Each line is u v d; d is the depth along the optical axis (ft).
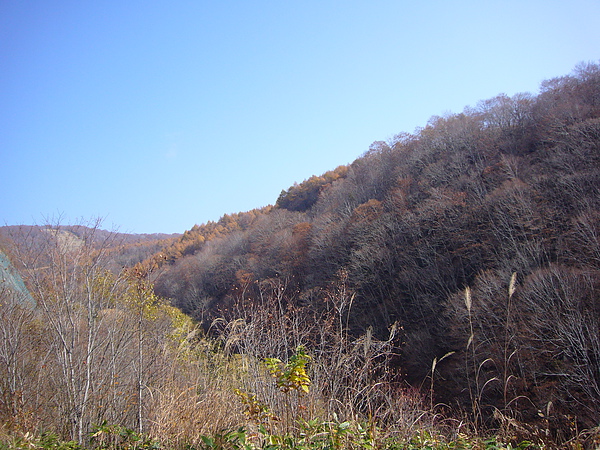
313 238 103.60
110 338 20.86
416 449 12.34
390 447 12.31
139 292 23.08
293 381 11.89
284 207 211.41
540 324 44.50
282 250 106.01
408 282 80.43
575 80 120.37
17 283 22.98
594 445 12.74
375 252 87.35
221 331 22.50
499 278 59.82
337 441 11.17
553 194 76.48
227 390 16.78
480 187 94.53
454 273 77.46
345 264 86.22
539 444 13.53
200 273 106.83
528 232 69.10
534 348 41.60
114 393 19.72
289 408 13.53
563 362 39.52
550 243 65.57
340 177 191.21
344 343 18.31
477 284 63.31
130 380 21.04
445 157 120.78
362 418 14.87
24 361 21.24
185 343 25.63
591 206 66.95
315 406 14.48
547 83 129.70
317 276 86.53
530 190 78.07
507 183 83.66
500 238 73.87
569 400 35.53
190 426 13.87
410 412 15.51
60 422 18.37
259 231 139.44
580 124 87.40
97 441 16.60
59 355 19.25
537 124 109.09
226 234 180.55
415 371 59.21
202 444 12.77
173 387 18.48
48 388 20.74
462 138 123.95
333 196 153.79
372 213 104.17
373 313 76.74
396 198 103.55
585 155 80.74
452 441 13.25
